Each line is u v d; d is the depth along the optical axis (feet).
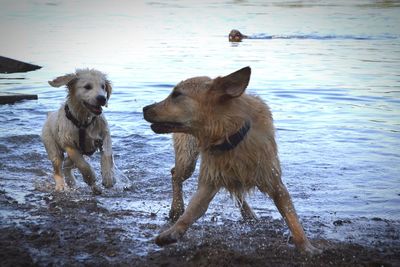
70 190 33.55
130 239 24.76
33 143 42.29
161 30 113.60
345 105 51.29
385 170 35.04
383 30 109.91
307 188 32.17
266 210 29.71
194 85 23.29
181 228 23.25
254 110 23.68
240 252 23.29
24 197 31.50
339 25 118.42
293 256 22.86
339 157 37.45
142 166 37.24
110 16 143.84
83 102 32.63
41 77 68.03
